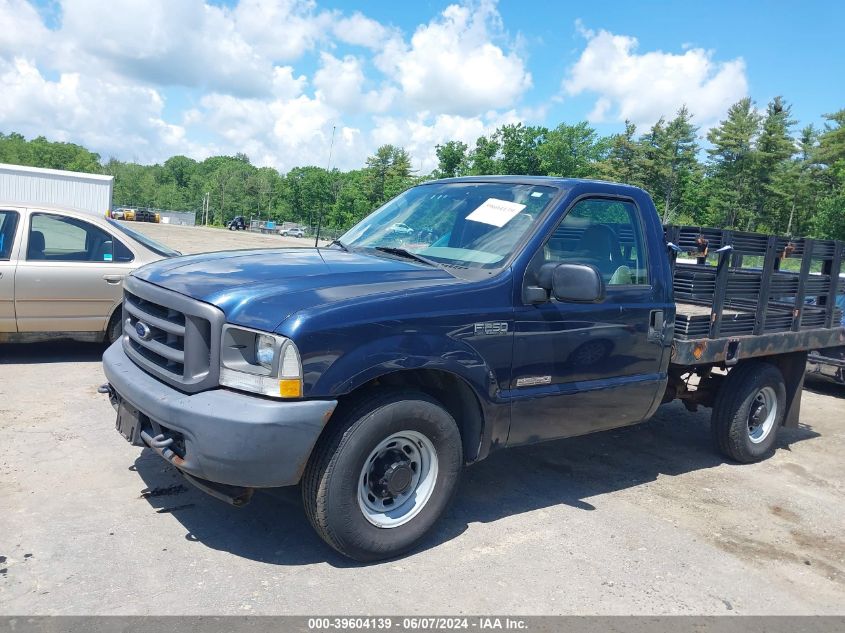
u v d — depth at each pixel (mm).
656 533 4375
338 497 3451
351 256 4379
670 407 7738
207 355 3418
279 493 4473
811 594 3779
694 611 3492
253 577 3463
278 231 90500
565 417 4422
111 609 3107
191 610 3143
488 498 4730
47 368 7309
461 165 70750
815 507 5059
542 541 4125
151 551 3645
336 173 105875
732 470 5773
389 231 4840
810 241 5980
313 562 3660
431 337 3678
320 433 3350
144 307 3945
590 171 70688
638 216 4848
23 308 7125
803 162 70875
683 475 5539
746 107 73500
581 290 3867
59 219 7414
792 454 6367
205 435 3234
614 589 3635
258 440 3203
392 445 3732
